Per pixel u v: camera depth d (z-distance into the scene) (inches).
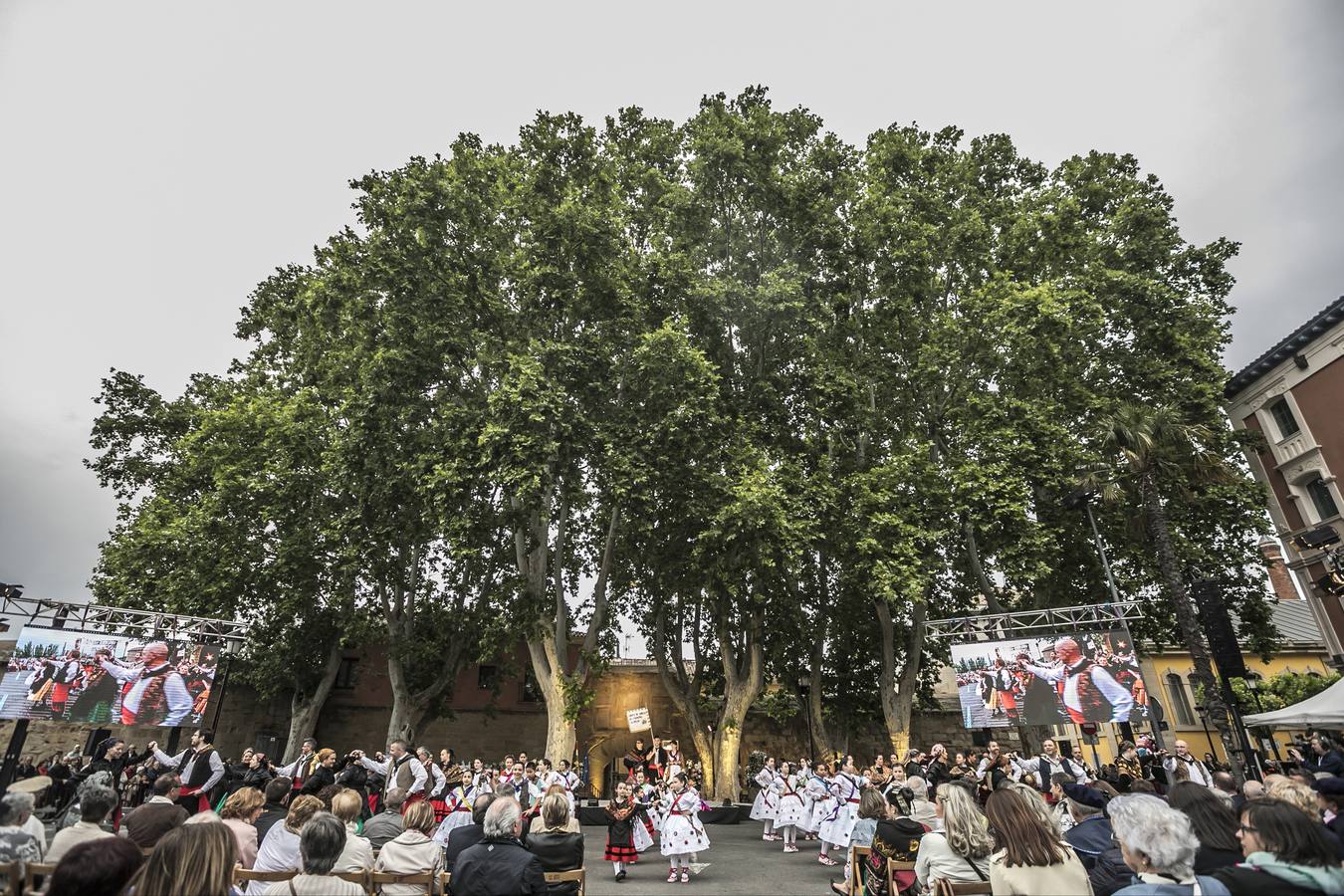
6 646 956.6
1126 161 1066.1
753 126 954.1
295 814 241.8
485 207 916.6
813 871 489.1
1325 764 396.8
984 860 205.2
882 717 1085.1
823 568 995.9
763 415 939.3
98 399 1135.6
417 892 225.9
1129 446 771.4
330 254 1068.5
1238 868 132.4
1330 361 965.8
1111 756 1139.9
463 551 762.2
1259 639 913.5
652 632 1107.9
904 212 999.6
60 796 605.6
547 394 758.5
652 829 555.2
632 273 917.8
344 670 1258.6
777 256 984.9
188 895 115.8
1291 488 1015.6
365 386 847.1
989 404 880.3
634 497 786.8
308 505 996.6
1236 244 1015.0
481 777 531.8
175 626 753.0
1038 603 936.3
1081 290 892.6
